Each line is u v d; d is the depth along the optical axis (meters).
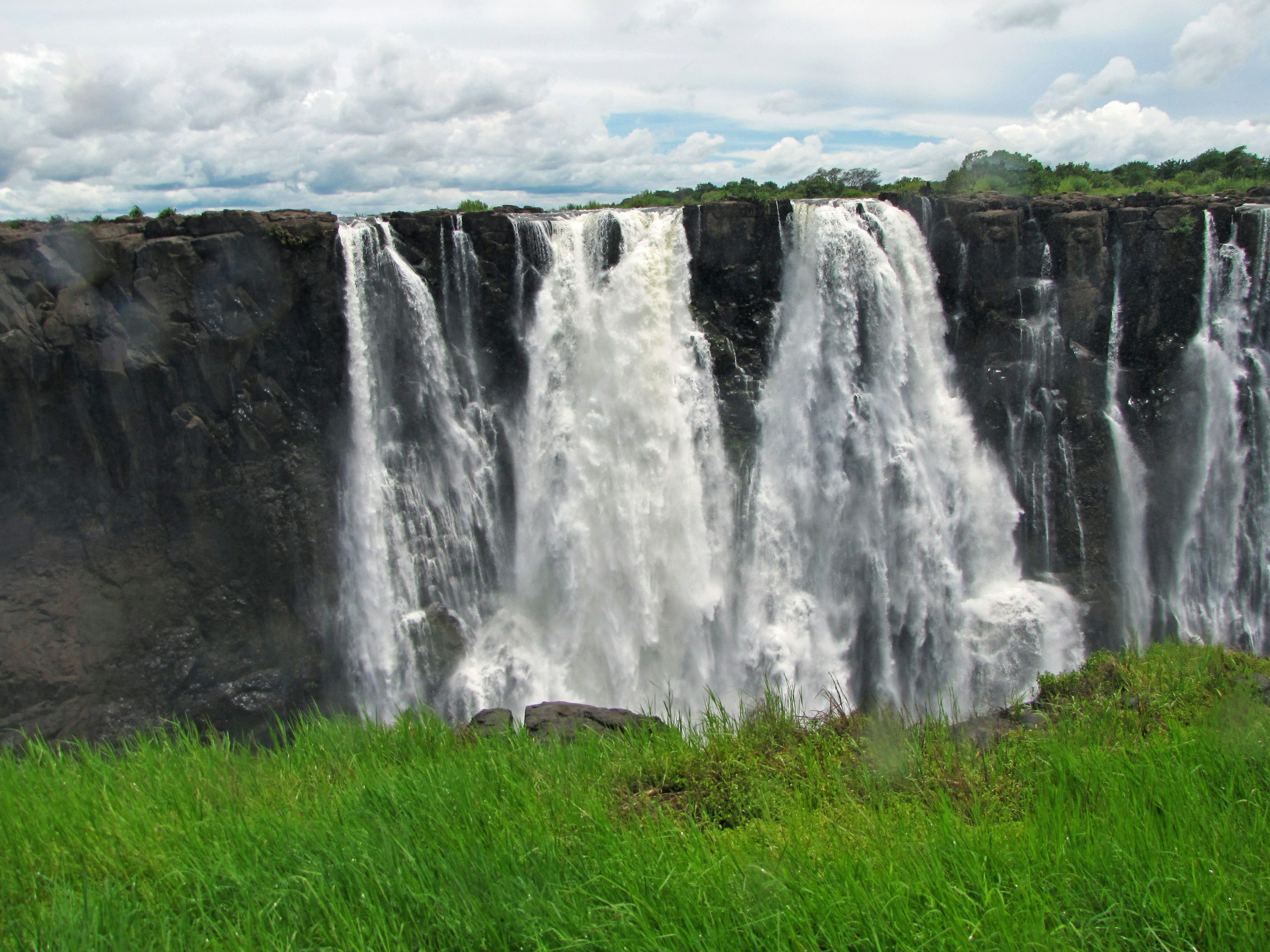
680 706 21.38
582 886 5.29
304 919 5.42
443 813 6.56
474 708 20.94
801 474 21.64
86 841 6.63
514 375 21.20
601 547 21.38
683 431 21.34
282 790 7.76
